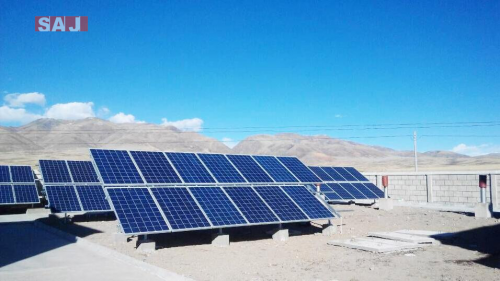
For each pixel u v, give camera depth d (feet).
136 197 57.72
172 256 51.60
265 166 80.48
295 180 78.48
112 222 89.40
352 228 75.31
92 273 41.47
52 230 74.49
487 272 42.57
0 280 38.75
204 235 68.13
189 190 63.41
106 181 58.80
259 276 41.14
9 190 111.65
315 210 68.69
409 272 42.83
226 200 63.67
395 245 55.98
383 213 100.12
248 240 64.08
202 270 43.80
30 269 43.37
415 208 112.06
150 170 65.51
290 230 72.23
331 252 54.03
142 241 54.19
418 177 122.11
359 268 44.73
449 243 60.03
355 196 106.63
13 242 62.49
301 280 39.68
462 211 103.60
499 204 103.60
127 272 41.91
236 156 80.89
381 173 132.16
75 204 88.17
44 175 93.56
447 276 41.06
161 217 55.42
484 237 64.80
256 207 64.03
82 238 62.54
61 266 44.83
